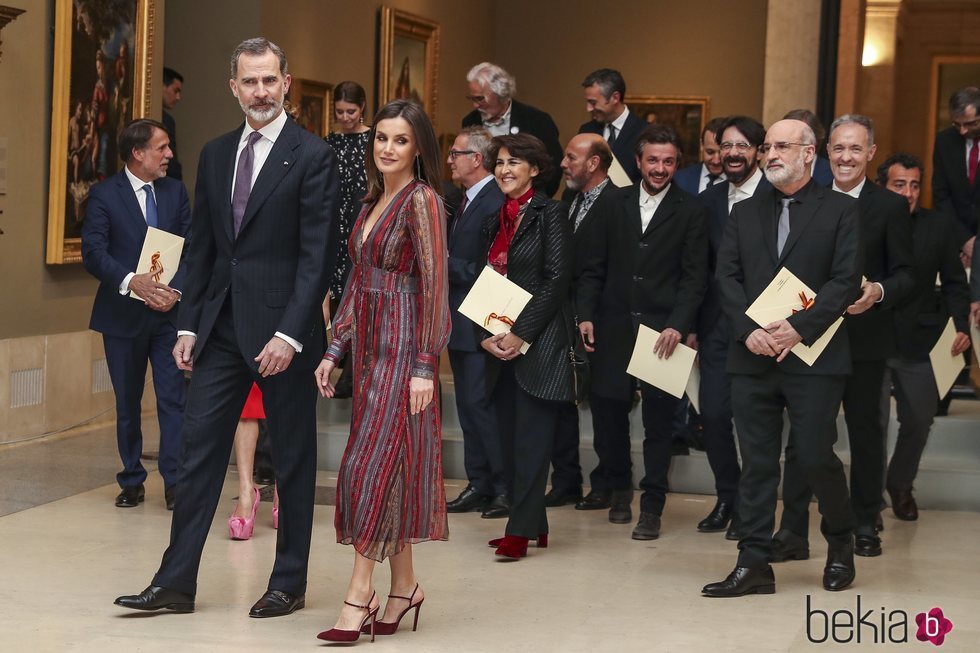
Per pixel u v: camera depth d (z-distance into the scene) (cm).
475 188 692
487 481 704
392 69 1310
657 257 646
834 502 533
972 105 775
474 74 792
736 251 536
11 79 845
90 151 921
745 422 530
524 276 591
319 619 483
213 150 489
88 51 910
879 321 579
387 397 448
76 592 512
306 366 482
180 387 678
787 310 513
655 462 645
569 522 676
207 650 440
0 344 836
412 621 485
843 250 516
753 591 532
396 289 455
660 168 643
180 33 1118
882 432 599
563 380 579
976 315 616
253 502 620
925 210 671
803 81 1083
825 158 730
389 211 454
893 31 1728
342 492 448
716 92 1577
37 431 877
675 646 458
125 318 671
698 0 1576
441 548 611
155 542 602
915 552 617
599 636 469
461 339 691
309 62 1155
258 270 479
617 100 801
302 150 479
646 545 625
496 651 449
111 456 828
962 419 772
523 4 1625
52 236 886
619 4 1598
